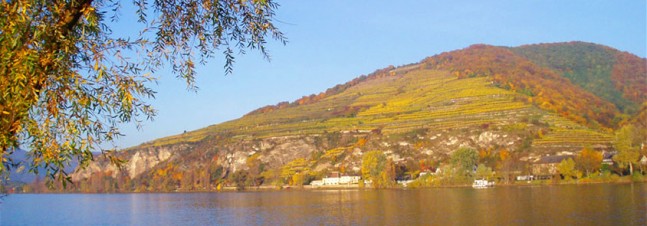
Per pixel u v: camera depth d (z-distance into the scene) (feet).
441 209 270.05
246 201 396.16
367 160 506.48
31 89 32.42
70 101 34.76
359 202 336.29
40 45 33.68
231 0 39.75
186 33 40.98
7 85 31.78
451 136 571.28
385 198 361.10
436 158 540.52
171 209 350.23
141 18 39.91
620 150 426.10
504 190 379.55
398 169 526.57
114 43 36.91
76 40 35.68
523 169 454.81
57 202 479.41
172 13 40.37
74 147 34.73
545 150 498.28
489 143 540.52
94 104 35.40
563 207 247.50
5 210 388.57
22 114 32.17
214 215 296.30
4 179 36.09
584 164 426.51
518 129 549.54
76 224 283.18
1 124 31.89
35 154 34.50
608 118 654.12
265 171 642.22
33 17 33.76
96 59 35.65
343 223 234.79
